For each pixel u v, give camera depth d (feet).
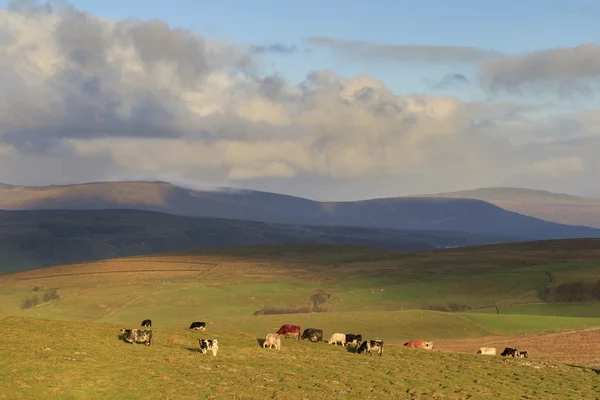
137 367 149.07
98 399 123.65
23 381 128.16
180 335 202.28
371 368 173.58
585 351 306.55
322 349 202.39
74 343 166.40
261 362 167.63
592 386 176.04
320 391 142.00
